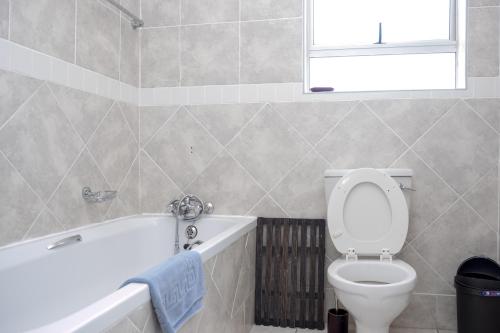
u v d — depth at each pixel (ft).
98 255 6.45
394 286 5.29
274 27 7.88
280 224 7.71
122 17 7.81
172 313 3.92
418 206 7.39
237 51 8.02
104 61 7.21
